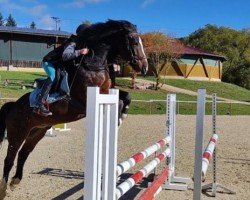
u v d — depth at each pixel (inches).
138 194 294.5
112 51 253.8
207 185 297.7
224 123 879.7
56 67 250.4
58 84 247.1
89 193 116.7
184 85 1808.6
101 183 133.4
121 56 256.5
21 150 285.6
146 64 256.7
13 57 1999.3
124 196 288.7
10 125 264.2
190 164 402.0
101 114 122.9
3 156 434.3
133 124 808.9
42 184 312.2
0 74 1573.6
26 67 2001.7
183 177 326.0
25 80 1412.4
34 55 2027.6
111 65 258.7
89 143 116.2
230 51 2427.4
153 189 217.2
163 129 730.2
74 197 275.9
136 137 613.6
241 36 2573.8
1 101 931.3
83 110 247.0
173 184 310.3
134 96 1333.7
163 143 284.5
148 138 602.9
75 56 242.5
